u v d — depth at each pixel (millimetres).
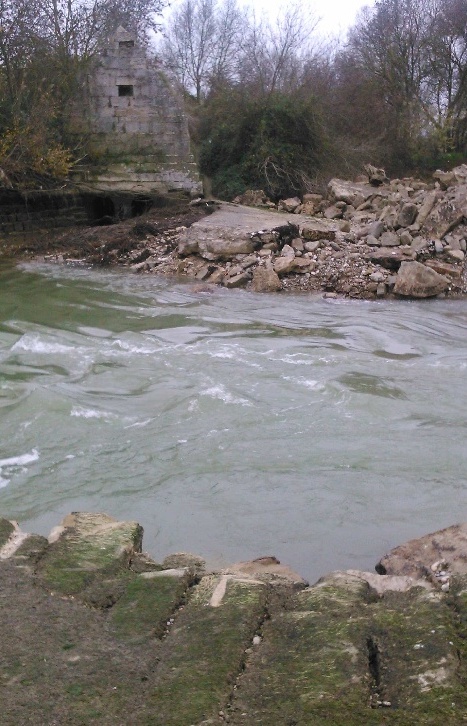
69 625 3287
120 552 3963
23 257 19875
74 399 8070
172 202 24344
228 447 6844
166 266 17750
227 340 11141
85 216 24578
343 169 29141
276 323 12578
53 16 24188
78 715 2740
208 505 5711
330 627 3213
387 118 36281
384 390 8484
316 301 14820
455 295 15367
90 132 24938
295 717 2697
